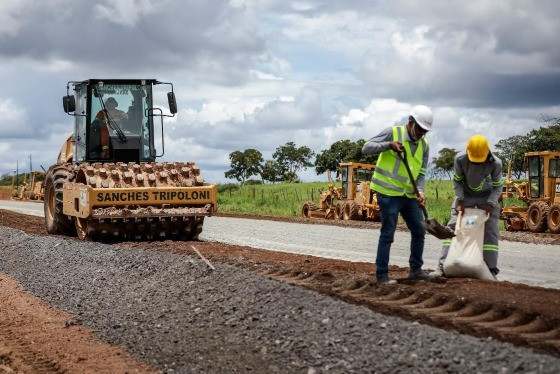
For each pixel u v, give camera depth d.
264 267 12.08
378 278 9.82
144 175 17.56
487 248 10.50
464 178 10.37
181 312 10.27
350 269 11.70
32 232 22.23
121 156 19.08
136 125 19.17
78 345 9.54
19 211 39.00
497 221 10.51
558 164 26.59
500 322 7.83
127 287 12.52
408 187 9.69
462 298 8.62
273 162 139.50
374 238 20.75
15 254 17.97
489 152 10.05
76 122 19.84
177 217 17.33
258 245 18.36
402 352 6.95
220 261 12.85
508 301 8.37
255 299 9.71
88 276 13.90
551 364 6.09
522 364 6.16
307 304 8.91
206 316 9.77
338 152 85.06
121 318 10.73
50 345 9.55
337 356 7.34
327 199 36.28
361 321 7.93
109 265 14.33
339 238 20.73
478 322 7.85
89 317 11.12
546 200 26.55
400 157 9.51
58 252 16.70
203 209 17.45
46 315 11.48
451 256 10.22
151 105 19.28
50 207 21.36
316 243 18.98
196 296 10.76
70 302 12.26
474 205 10.49
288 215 39.78
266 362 7.75
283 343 8.09
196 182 17.69
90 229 17.31
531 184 27.22
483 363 6.34
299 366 7.40
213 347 8.57
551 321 7.59
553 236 23.39
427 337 7.12
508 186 28.66
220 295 10.41
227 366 7.84
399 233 22.72
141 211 17.00
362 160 79.31
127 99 19.19
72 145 20.80
